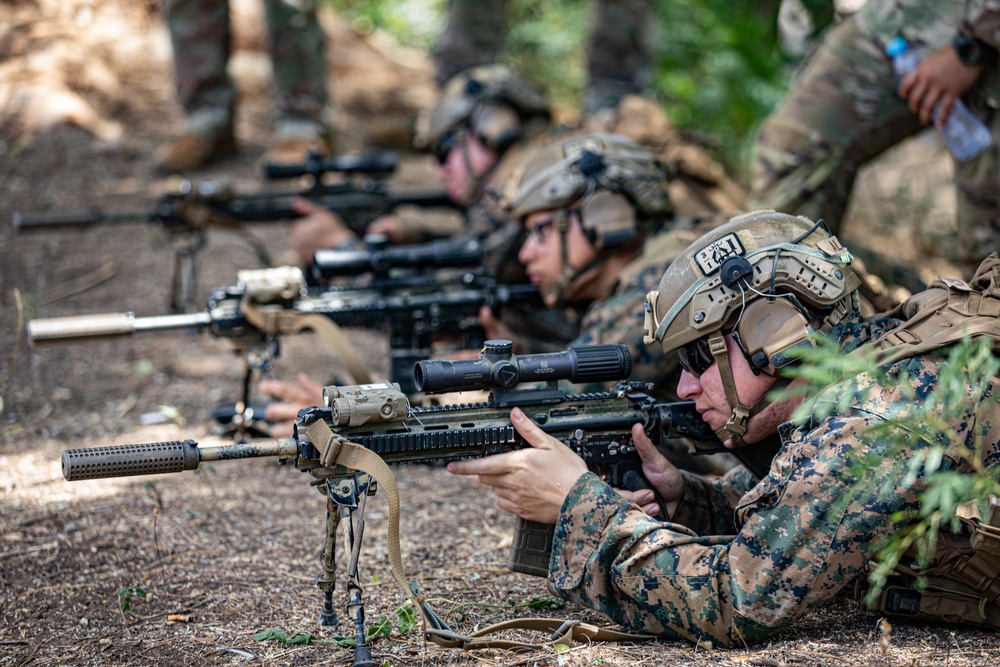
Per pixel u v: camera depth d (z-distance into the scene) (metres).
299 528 3.77
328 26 11.41
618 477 2.98
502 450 2.82
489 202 5.72
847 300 2.68
